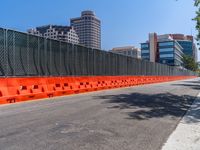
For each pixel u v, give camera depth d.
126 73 33.88
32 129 7.26
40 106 11.92
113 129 7.54
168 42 160.50
